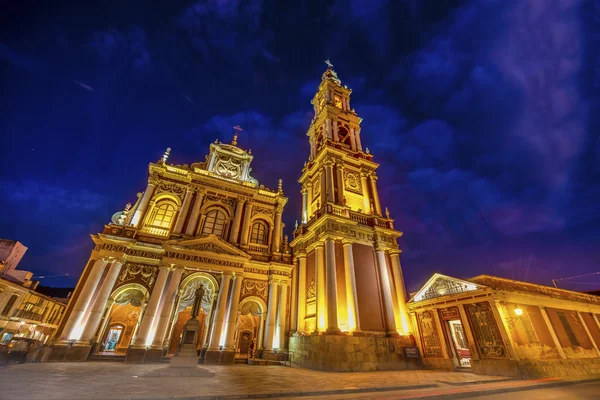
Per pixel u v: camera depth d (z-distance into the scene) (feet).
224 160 94.94
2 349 44.91
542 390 33.14
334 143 91.56
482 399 27.68
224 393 26.20
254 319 89.66
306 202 96.17
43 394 22.56
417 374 46.50
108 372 39.22
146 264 67.56
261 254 82.38
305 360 59.21
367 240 74.54
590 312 58.08
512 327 45.32
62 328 56.18
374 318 64.28
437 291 59.41
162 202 79.36
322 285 65.87
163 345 59.31
